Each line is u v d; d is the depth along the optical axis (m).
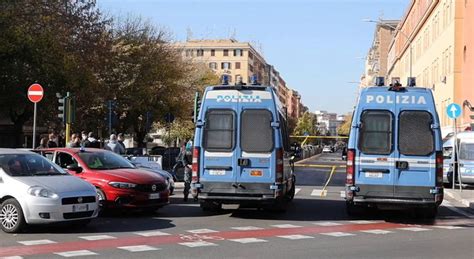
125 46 60.97
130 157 28.66
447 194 29.98
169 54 67.94
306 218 19.02
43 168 16.23
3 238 14.09
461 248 13.63
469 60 56.66
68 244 13.33
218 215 19.34
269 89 18.23
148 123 52.19
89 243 13.48
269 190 17.98
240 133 18.11
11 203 14.83
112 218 18.03
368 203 17.73
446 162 37.25
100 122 59.50
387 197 17.62
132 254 12.25
